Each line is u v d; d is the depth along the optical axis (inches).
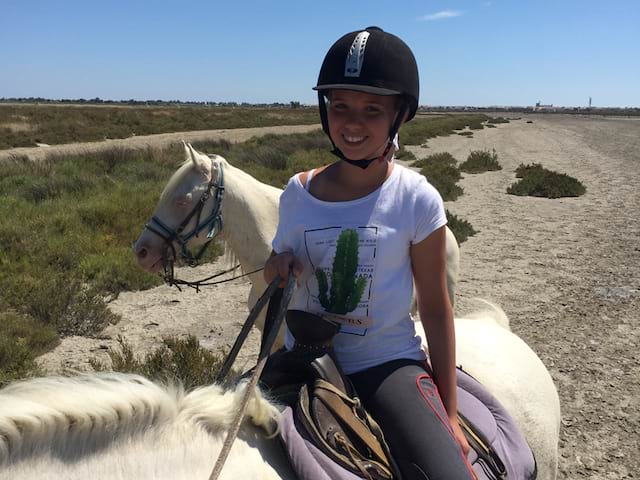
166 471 62.7
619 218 567.5
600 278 368.5
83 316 277.3
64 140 1321.4
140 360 228.4
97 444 60.5
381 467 69.8
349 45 74.3
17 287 297.4
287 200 82.8
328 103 78.5
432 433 71.2
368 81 73.0
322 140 1194.6
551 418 103.4
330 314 79.3
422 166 962.7
